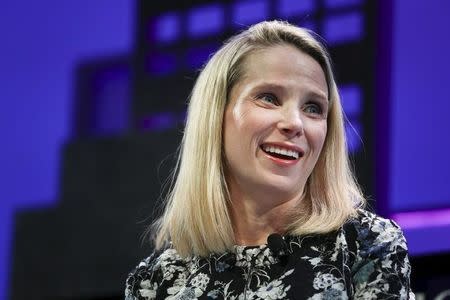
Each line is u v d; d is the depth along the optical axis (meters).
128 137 13.54
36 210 13.81
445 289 11.27
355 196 6.39
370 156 12.09
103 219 13.58
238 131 6.10
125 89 13.62
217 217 6.21
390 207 11.93
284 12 12.79
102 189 13.62
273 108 6.06
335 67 12.52
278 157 6.02
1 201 13.92
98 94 13.77
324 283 5.77
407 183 11.91
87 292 13.58
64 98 13.84
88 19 13.87
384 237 5.92
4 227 13.86
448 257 11.67
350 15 12.49
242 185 6.17
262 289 5.89
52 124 13.86
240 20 13.01
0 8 14.12
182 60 13.34
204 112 6.35
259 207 6.19
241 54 6.29
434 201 11.77
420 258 11.74
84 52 13.85
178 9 13.46
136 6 13.68
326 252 5.95
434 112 11.93
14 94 14.02
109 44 13.77
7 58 14.16
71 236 13.69
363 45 12.37
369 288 5.78
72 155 13.77
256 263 6.02
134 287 6.59
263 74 6.12
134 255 13.36
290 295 5.78
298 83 6.05
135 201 13.43
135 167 13.47
